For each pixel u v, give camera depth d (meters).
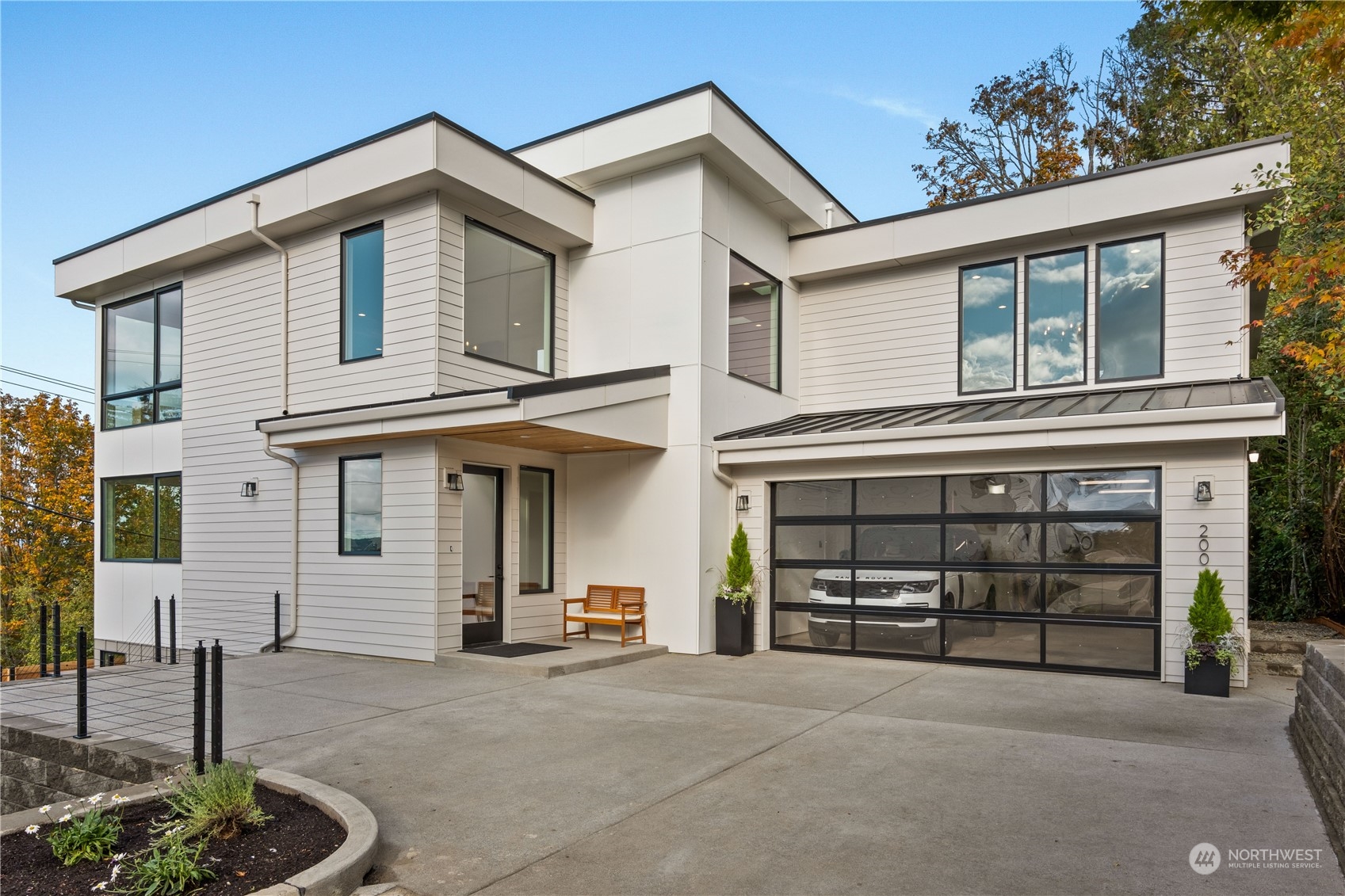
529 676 8.83
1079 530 9.18
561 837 4.28
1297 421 12.86
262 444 11.67
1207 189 9.99
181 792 4.39
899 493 10.26
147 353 13.72
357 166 10.03
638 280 11.18
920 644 9.95
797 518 10.93
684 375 10.70
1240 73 16.12
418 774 5.38
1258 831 4.30
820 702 7.56
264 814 4.42
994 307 11.68
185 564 12.67
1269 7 4.63
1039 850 4.05
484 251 10.51
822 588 10.67
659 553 10.77
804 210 12.61
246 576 11.80
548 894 3.63
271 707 7.37
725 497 11.16
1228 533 8.34
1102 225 10.77
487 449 10.38
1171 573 8.59
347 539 10.71
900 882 3.70
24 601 27.92
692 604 10.46
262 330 11.79
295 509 11.20
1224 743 6.09
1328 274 7.32
